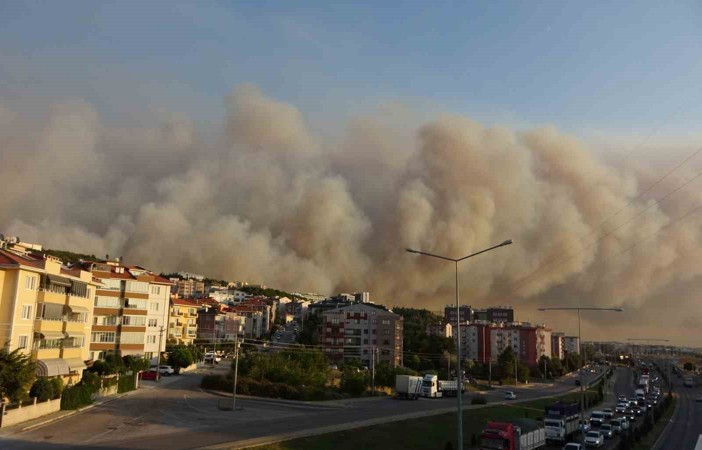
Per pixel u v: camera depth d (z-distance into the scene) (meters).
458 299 41.66
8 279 62.03
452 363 174.75
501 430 48.56
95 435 47.44
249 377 89.69
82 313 79.12
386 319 161.62
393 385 116.50
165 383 93.62
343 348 159.50
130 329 107.38
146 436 48.19
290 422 61.09
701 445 29.92
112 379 77.12
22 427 48.53
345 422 63.31
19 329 62.47
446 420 74.62
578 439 71.75
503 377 177.12
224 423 57.88
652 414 99.62
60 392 59.25
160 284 116.31
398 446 56.41
